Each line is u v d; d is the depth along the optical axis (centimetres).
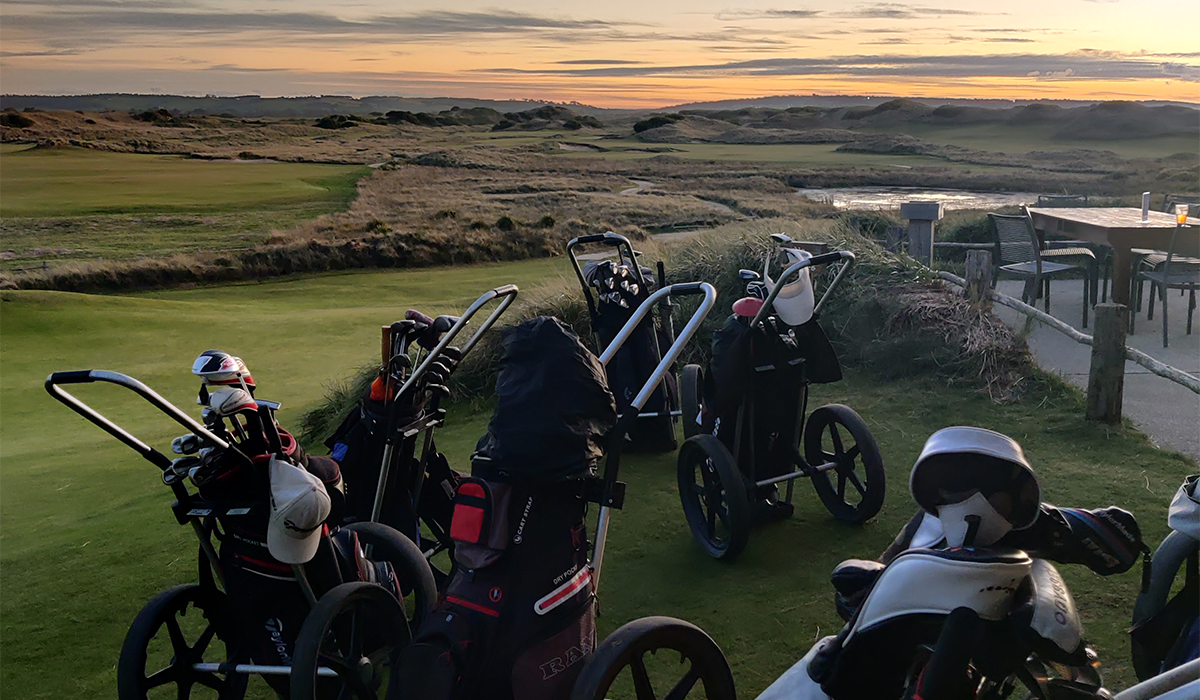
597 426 270
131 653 303
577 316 921
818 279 829
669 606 420
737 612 409
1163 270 842
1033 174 7362
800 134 18050
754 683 353
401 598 371
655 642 264
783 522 506
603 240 630
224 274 2875
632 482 589
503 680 260
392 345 444
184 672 324
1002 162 9600
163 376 1450
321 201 6025
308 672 280
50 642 468
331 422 948
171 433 1135
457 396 867
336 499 340
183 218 5069
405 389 423
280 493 291
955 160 10069
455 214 4856
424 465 457
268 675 325
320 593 325
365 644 336
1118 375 588
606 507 301
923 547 224
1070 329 636
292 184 7381
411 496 454
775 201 5131
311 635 286
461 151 12306
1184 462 532
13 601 523
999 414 641
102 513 758
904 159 10500
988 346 710
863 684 214
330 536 348
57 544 636
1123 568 233
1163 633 278
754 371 466
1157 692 197
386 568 373
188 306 2080
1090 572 411
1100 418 595
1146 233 805
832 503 503
